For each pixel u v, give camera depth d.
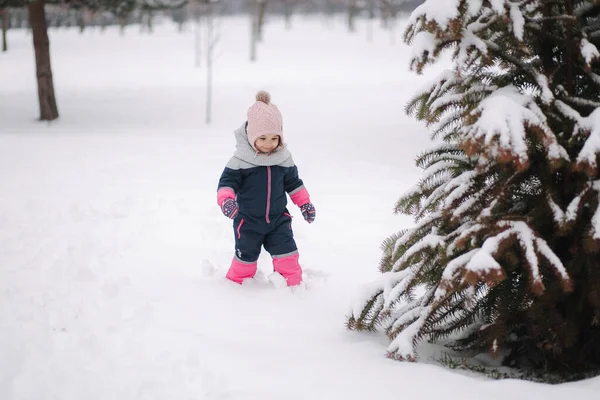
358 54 34.41
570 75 3.13
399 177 8.85
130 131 14.77
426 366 3.06
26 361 3.15
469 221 3.15
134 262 4.68
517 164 2.70
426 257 3.21
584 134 2.87
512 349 3.42
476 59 3.03
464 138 2.94
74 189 7.19
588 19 3.24
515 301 3.11
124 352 3.24
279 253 4.28
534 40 3.22
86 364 3.13
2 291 4.04
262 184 4.14
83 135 12.74
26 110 19.28
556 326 2.99
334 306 4.02
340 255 5.20
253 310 3.87
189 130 15.07
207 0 31.05
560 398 2.66
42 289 4.09
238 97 20.62
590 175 2.75
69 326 3.55
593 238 2.74
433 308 3.11
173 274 4.44
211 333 3.50
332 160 10.17
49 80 17.56
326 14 66.69
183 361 3.12
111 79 26.08
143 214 6.09
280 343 3.40
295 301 4.06
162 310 3.78
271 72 27.53
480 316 3.44
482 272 2.73
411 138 13.05
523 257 2.88
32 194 6.85
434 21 2.89
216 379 2.95
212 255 4.95
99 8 17.84
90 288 4.12
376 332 3.60
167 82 24.98
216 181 7.95
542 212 3.02
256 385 2.91
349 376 2.99
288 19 53.72
